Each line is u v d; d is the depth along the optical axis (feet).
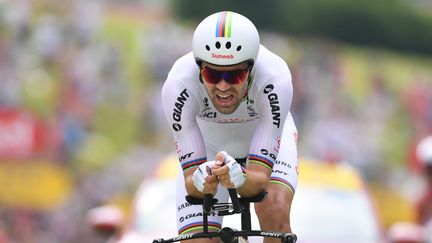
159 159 192.44
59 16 204.54
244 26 39.68
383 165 216.95
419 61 273.95
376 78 243.19
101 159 180.55
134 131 195.52
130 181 183.52
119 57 205.36
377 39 393.50
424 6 430.61
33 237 158.51
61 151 174.50
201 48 39.75
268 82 43.16
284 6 373.61
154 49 211.61
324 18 385.29
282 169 45.52
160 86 206.39
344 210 69.36
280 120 42.96
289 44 238.27
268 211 43.57
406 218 190.90
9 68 188.55
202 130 49.24
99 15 212.02
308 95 219.00
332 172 74.38
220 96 40.70
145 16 302.66
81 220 166.20
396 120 235.40
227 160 37.37
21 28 197.88
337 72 234.99
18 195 162.61
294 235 38.81
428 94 247.50
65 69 195.62
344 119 222.07
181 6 350.64
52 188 166.91
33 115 172.24
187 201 41.34
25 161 166.30
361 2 389.80
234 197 38.27
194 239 43.62
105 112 194.29
